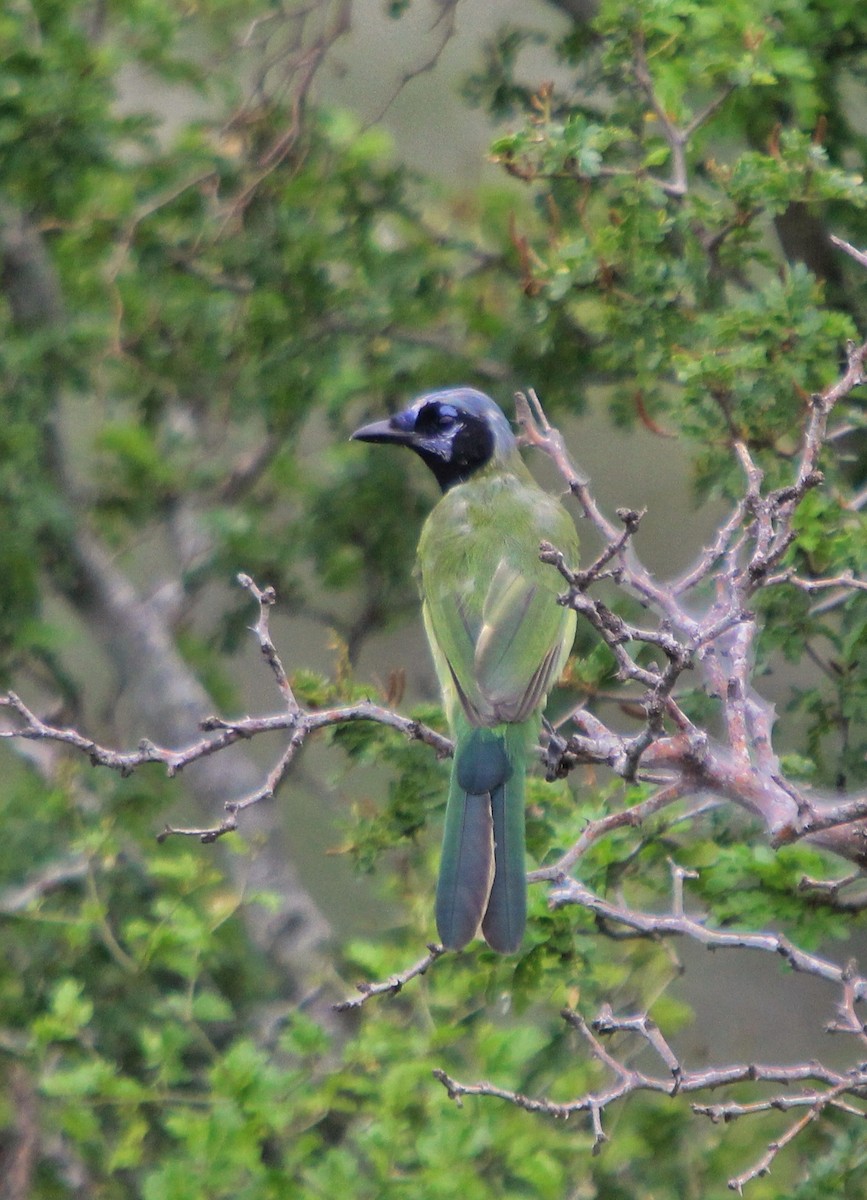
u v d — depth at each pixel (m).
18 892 14.09
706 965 16.95
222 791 16.34
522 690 9.69
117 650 16.55
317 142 14.71
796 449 11.45
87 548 16.48
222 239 14.54
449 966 12.15
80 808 14.35
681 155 12.19
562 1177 11.29
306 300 14.70
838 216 13.18
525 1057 11.29
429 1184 10.89
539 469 18.89
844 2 12.82
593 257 12.16
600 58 14.04
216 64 15.18
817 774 11.90
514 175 12.22
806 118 12.30
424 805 11.84
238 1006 14.76
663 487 19.14
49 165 14.34
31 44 14.89
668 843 11.61
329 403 15.44
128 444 15.72
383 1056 11.78
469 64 18.59
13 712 15.59
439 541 10.85
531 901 10.70
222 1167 11.09
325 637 20.34
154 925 13.62
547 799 11.68
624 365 13.53
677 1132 12.21
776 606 11.57
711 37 12.38
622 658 7.52
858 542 10.84
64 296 15.23
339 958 15.64
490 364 14.95
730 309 11.64
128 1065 14.07
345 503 15.66
